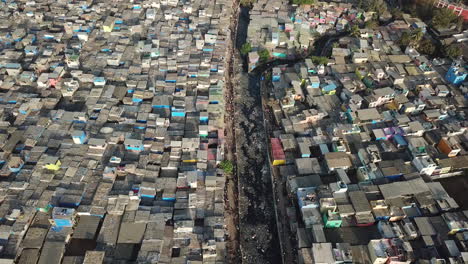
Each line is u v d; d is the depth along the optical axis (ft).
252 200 261.03
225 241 225.76
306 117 297.12
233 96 339.77
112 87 316.19
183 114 297.53
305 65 351.67
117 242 215.51
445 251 212.02
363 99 310.65
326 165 262.26
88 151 262.67
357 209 229.04
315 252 209.36
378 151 265.75
